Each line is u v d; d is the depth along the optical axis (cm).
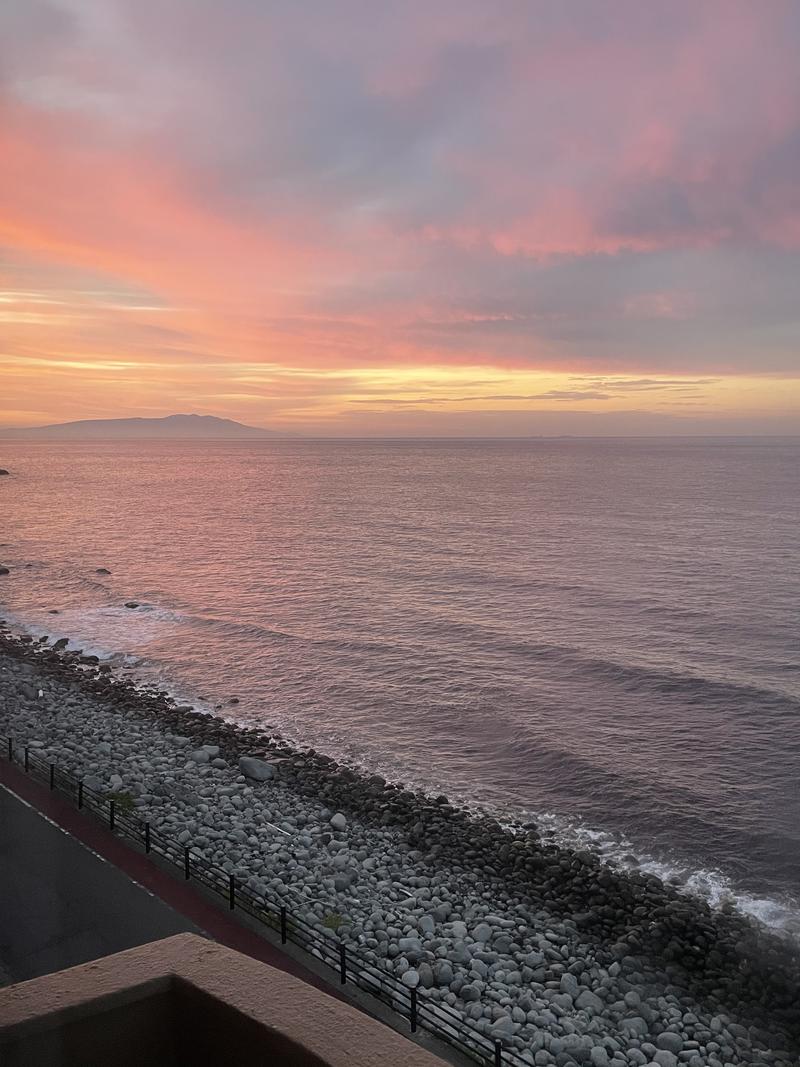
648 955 1614
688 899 1867
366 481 17025
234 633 4356
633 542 7781
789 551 7119
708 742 2858
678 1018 1415
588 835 2195
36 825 1287
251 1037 190
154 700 3147
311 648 4075
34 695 3044
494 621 4644
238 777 2344
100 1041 195
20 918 846
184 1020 204
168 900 1250
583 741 2867
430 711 3186
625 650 4022
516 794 2453
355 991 1184
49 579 5806
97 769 2242
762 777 2558
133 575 6056
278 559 6869
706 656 3916
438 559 6850
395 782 2520
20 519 9575
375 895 1725
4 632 4238
